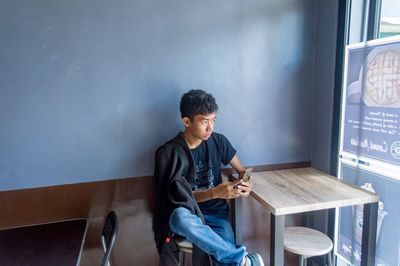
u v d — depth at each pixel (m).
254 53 1.73
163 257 1.41
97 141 1.55
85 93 1.50
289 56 1.80
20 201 1.49
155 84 1.59
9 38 1.37
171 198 1.37
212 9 1.62
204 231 1.28
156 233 1.46
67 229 1.44
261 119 1.80
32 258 1.17
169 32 1.58
